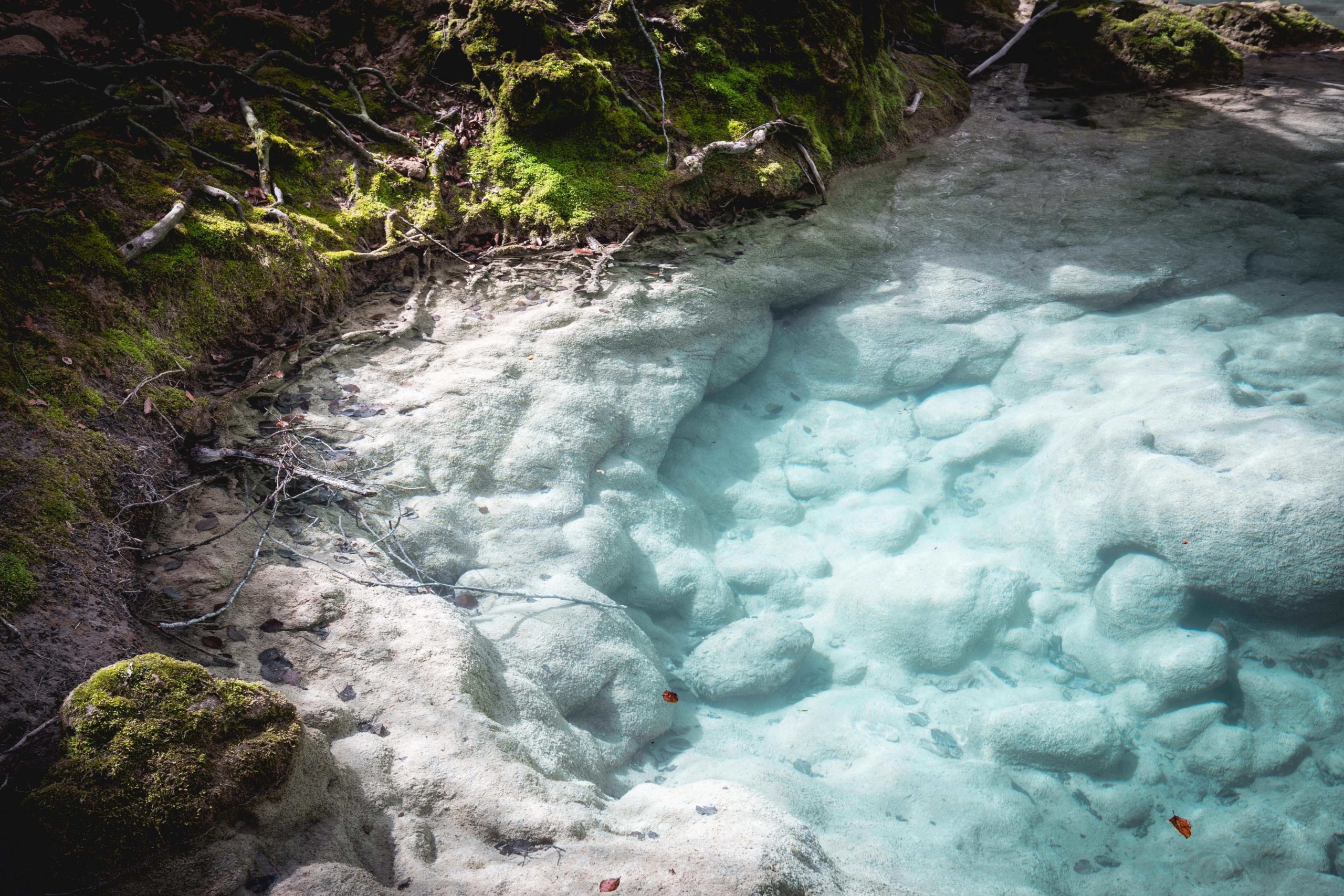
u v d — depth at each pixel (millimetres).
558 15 6586
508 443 4762
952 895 3373
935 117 8617
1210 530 4559
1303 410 5156
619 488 4973
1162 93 9414
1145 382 5586
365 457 4438
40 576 3107
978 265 6633
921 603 4809
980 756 4266
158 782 2355
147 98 5543
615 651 4074
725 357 5918
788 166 6941
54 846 2258
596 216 6195
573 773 3438
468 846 2762
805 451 5820
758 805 3057
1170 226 6844
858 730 4371
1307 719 4277
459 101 6516
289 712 2695
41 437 3570
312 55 6523
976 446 5742
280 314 5098
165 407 4176
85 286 4332
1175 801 4117
